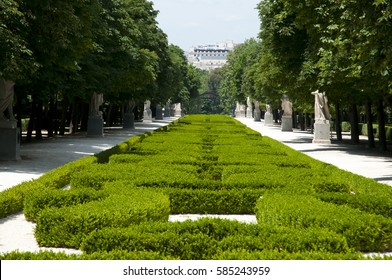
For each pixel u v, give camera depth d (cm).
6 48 1662
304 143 3372
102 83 3362
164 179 1204
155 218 884
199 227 712
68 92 2975
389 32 1279
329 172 1395
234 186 1186
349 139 4109
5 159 2053
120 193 1024
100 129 3738
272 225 734
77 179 1245
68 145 2875
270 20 2920
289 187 1134
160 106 8294
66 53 2103
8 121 2050
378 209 976
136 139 2789
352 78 2255
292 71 2928
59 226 809
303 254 578
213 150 2036
